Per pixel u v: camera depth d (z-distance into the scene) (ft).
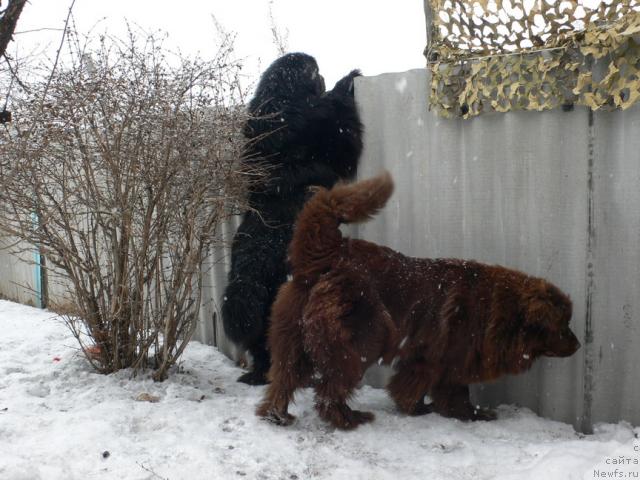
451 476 11.19
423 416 14.16
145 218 15.38
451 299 13.10
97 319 16.34
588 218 13.33
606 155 13.07
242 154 15.85
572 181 13.51
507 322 12.94
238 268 16.48
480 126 14.60
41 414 13.67
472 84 14.26
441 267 13.55
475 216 14.89
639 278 12.91
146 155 14.90
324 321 12.70
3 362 18.22
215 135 15.03
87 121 14.75
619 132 12.89
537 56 13.39
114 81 14.52
